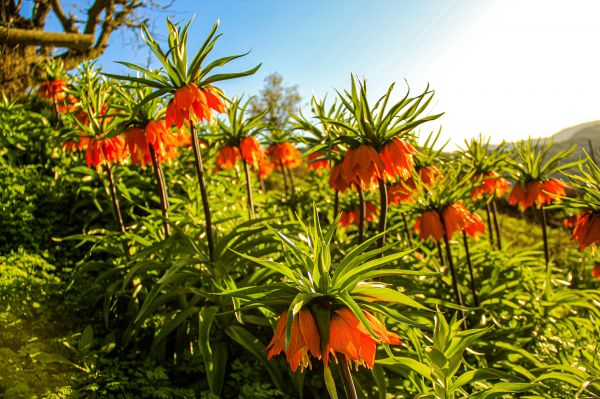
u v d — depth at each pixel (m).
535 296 1.28
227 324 0.87
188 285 0.92
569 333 1.20
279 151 1.92
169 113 0.82
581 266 2.00
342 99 0.85
